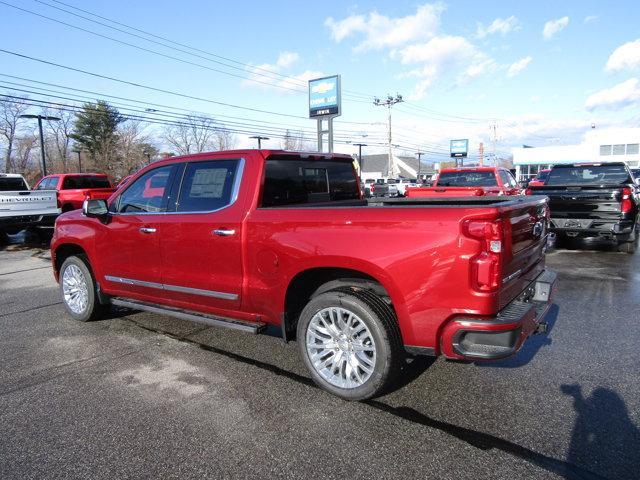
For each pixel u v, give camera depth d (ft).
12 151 188.24
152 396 11.96
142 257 15.51
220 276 13.55
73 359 14.53
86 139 213.25
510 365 13.38
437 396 11.66
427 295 10.18
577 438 9.72
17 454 9.59
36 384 12.78
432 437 9.89
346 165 17.33
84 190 51.01
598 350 14.35
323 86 72.28
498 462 9.00
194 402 11.60
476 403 11.27
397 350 10.96
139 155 215.72
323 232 11.48
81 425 10.64
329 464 9.07
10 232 47.09
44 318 19.06
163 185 15.19
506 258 10.16
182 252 14.33
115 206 16.63
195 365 13.89
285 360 14.19
